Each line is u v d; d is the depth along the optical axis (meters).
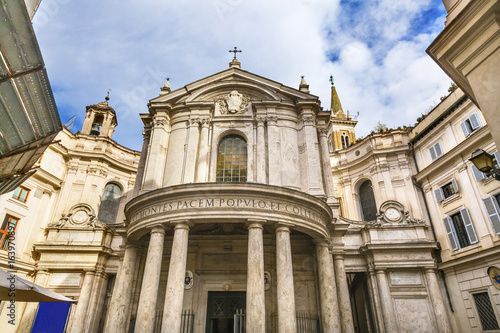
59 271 21.05
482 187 19.20
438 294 18.69
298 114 19.58
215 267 17.23
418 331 17.98
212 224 17.14
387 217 21.23
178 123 19.31
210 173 17.88
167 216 13.85
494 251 17.20
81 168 26.58
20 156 7.28
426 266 19.25
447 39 7.53
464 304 18.88
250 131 18.81
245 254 17.44
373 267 19.55
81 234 22.19
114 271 21.56
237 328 13.54
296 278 16.98
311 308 16.33
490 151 18.83
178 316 12.17
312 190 17.14
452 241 20.52
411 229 20.59
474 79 7.02
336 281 16.69
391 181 24.73
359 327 22.27
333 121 45.25
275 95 19.50
